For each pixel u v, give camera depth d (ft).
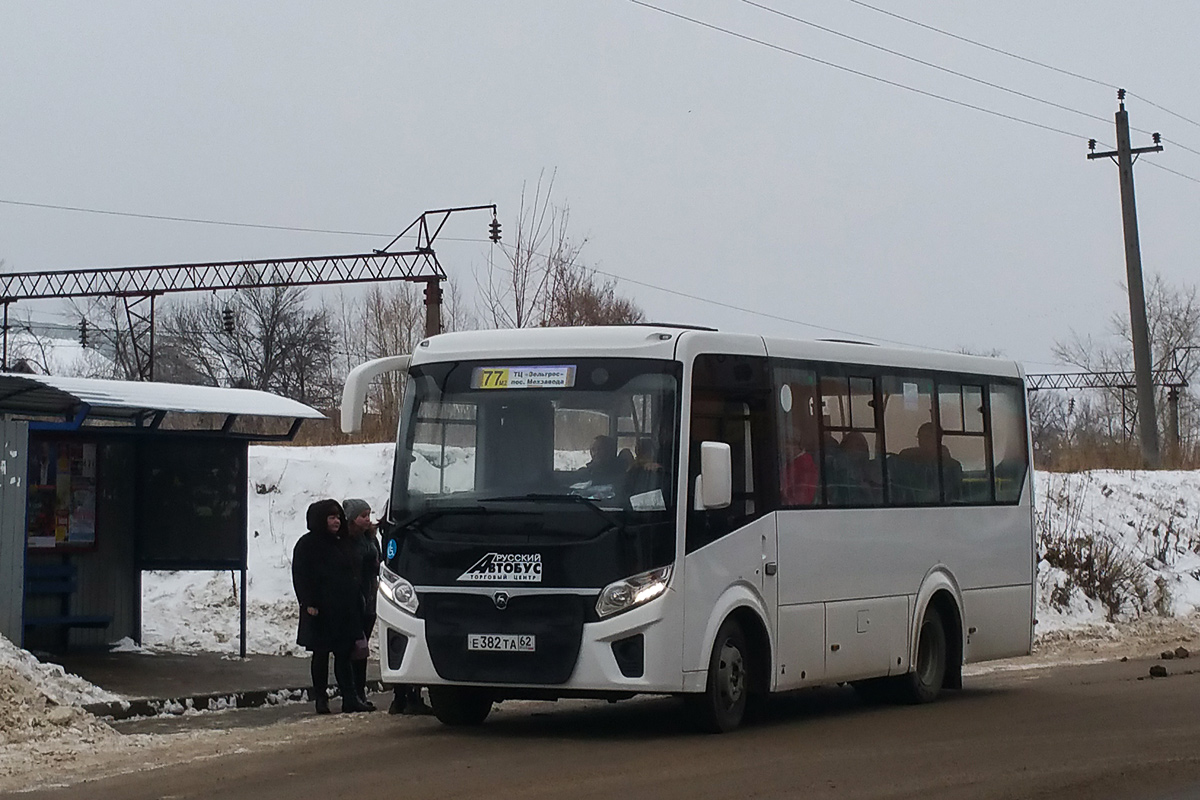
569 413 39.42
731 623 40.40
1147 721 42.93
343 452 87.76
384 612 39.99
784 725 42.63
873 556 46.06
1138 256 131.23
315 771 33.78
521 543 38.50
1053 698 49.65
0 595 46.11
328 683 49.80
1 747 36.94
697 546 38.88
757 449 41.70
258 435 56.95
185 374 237.25
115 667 51.24
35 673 42.45
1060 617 82.89
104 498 56.03
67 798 30.66
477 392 40.37
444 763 34.83
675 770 33.65
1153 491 108.58
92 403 48.19
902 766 34.47
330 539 45.83
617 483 38.55
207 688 47.44
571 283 109.50
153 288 148.46
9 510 46.42
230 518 56.29
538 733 40.63
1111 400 252.42
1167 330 240.94
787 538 42.27
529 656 38.04
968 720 43.78
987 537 52.29
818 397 44.45
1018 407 55.01
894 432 47.88
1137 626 82.89
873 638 45.88
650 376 39.19
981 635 51.75
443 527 39.42
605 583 37.78
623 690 37.60
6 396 50.85
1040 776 33.27
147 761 35.63
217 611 64.64
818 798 30.12
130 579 56.85
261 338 235.20
